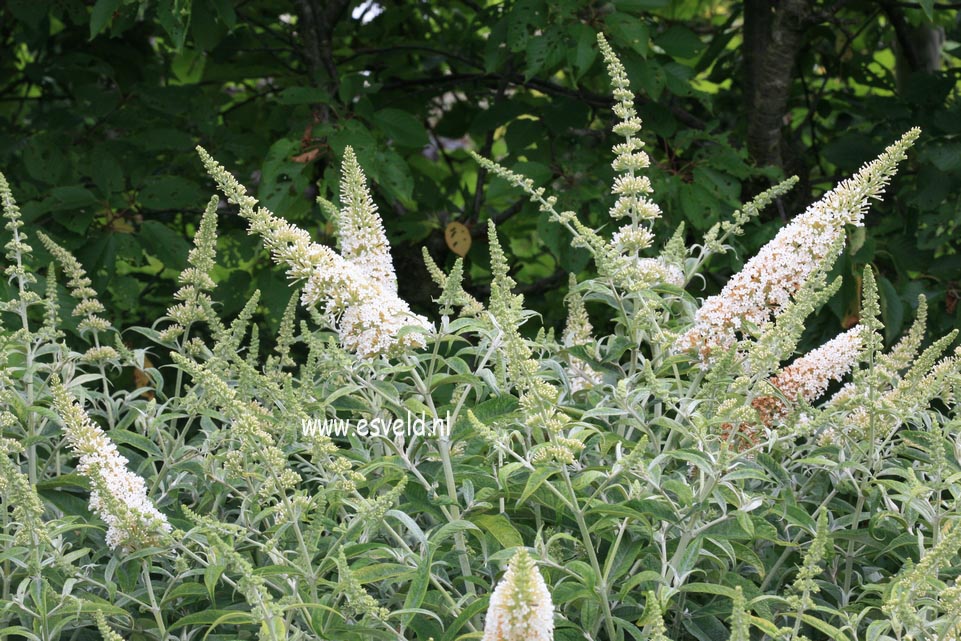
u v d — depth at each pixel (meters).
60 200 4.14
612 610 2.32
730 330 2.61
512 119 4.94
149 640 2.37
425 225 5.00
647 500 2.23
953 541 1.82
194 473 2.71
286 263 2.47
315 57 4.96
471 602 2.25
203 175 5.00
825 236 2.53
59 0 4.79
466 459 2.52
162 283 5.08
